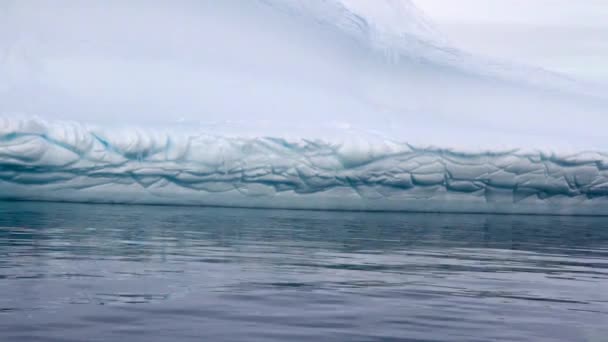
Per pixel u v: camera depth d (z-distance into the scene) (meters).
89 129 17.92
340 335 4.24
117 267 6.82
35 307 4.71
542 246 11.20
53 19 22.84
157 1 24.30
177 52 23.19
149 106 20.89
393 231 13.30
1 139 16.83
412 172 20.53
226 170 19.02
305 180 19.75
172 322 4.43
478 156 21.05
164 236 10.42
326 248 9.55
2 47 21.53
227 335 4.14
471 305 5.40
